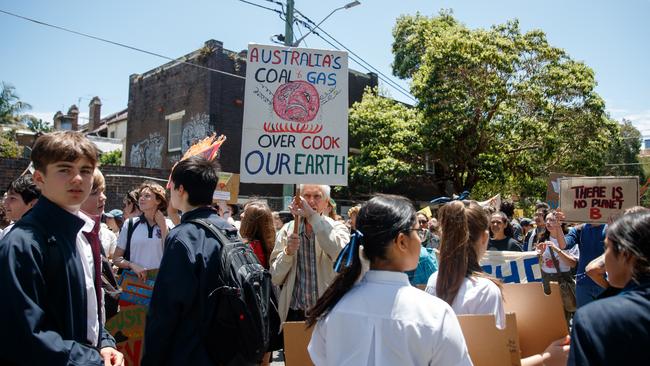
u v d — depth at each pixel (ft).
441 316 5.76
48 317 6.66
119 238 15.47
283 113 14.02
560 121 58.59
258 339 8.32
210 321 8.07
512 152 59.52
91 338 7.64
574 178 16.47
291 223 14.73
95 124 110.93
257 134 13.88
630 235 5.96
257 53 14.12
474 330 7.32
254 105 13.96
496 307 7.77
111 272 12.43
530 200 66.54
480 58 53.62
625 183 15.33
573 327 5.71
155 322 7.98
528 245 24.97
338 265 6.47
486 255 13.51
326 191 14.88
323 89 14.32
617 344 5.28
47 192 7.14
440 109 54.44
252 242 15.40
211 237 8.61
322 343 6.40
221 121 55.21
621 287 6.34
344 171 14.10
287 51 14.24
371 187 58.65
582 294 15.46
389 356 5.67
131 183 44.32
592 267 10.74
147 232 15.20
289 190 36.83
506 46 54.70
